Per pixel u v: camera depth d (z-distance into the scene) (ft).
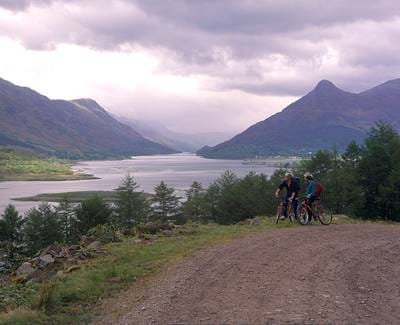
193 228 58.80
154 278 33.99
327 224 64.64
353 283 30.40
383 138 145.79
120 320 25.17
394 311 24.56
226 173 237.66
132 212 200.44
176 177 636.07
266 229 57.98
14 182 654.12
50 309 28.37
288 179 65.77
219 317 24.16
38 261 43.24
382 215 144.46
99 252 44.16
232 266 36.09
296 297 27.27
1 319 26.61
